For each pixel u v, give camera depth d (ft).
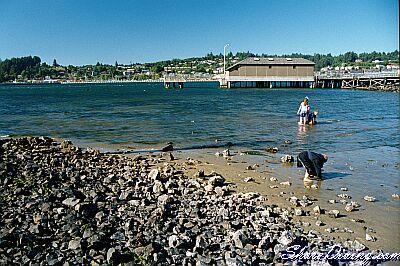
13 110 150.61
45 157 51.34
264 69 327.26
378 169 49.14
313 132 83.15
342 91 287.28
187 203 34.04
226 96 239.71
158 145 68.18
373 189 40.40
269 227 28.99
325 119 108.47
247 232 27.04
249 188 40.60
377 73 313.32
